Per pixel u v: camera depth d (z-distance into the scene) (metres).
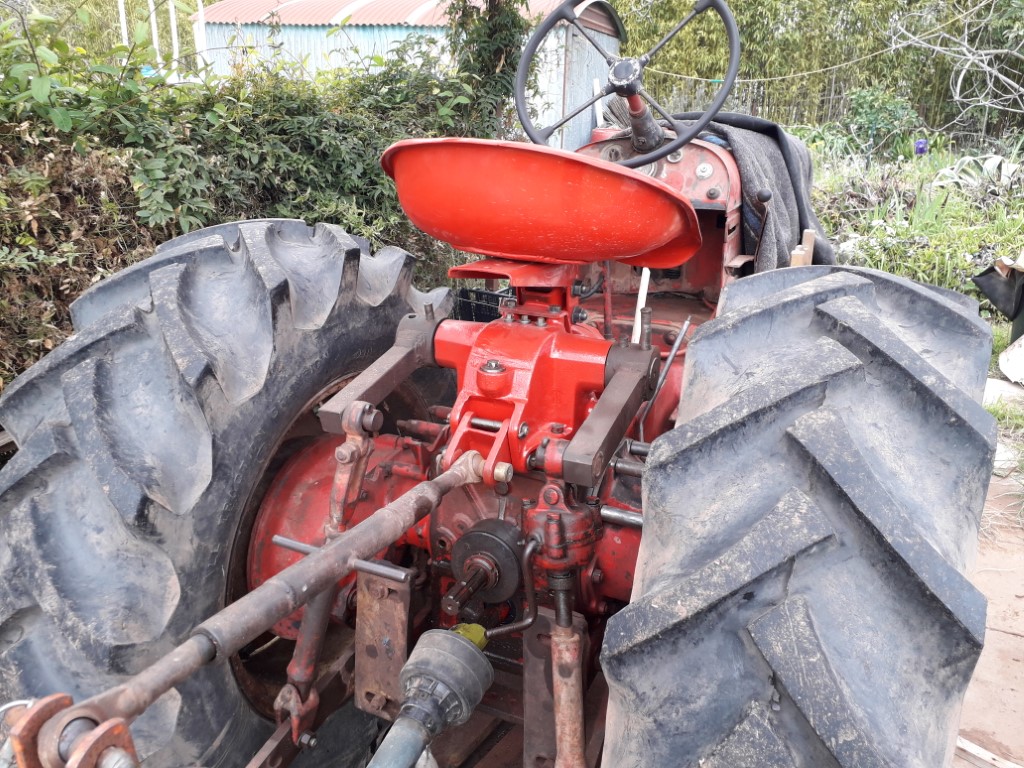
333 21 12.45
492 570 1.67
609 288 2.40
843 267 1.84
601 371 1.75
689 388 1.52
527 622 1.62
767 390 1.27
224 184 4.11
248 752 1.69
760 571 1.05
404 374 1.86
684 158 2.98
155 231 3.82
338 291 1.88
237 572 1.77
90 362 1.52
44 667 1.38
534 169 1.48
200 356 1.52
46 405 1.57
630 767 1.10
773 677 1.04
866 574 1.11
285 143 4.67
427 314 1.92
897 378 1.35
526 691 1.65
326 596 1.58
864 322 1.42
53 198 3.36
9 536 1.41
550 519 1.61
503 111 6.45
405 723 1.34
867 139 12.97
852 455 1.15
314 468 1.92
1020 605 3.18
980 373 1.63
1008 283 6.01
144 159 3.72
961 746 2.36
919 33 14.27
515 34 6.23
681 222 1.74
